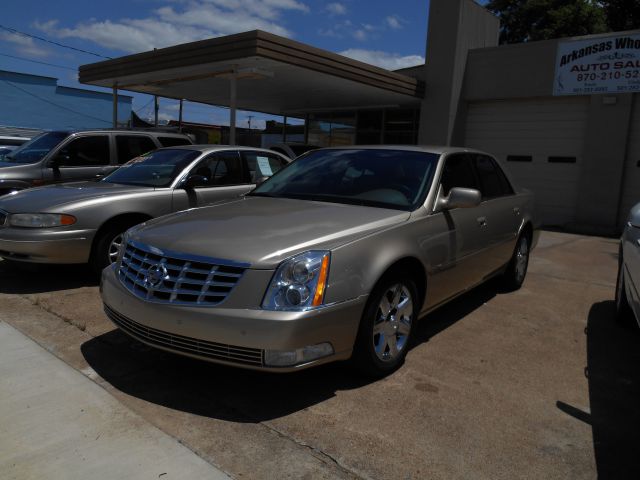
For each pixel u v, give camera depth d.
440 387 3.54
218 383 3.49
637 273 3.68
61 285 5.58
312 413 3.13
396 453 2.75
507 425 3.08
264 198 4.50
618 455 2.82
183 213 4.07
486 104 14.28
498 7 28.20
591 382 3.73
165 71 12.71
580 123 12.64
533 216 6.32
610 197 12.10
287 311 2.96
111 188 5.91
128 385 3.41
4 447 2.65
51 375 3.45
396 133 17.02
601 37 11.94
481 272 5.02
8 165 7.63
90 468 2.51
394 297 3.64
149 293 3.23
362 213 3.81
